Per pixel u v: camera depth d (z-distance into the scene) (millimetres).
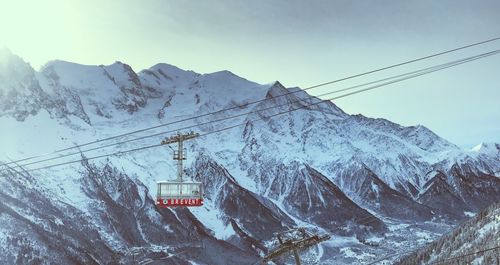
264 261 50500
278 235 50031
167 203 78875
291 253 49875
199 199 79875
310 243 49688
